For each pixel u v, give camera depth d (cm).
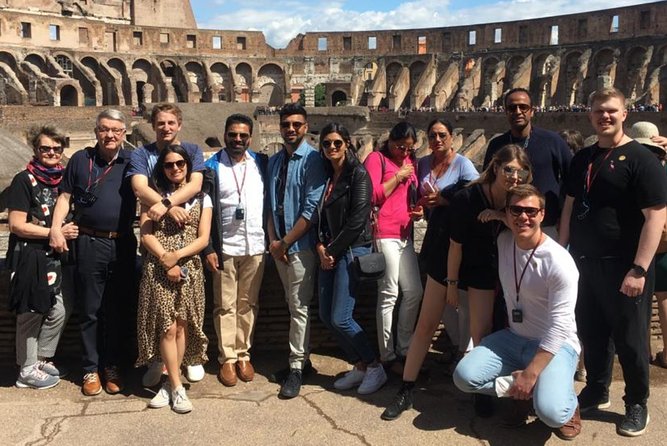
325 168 666
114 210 662
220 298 688
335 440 568
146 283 623
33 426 586
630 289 559
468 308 694
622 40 5103
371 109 5678
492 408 620
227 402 643
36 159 676
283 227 678
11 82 4756
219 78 6431
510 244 575
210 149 3744
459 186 677
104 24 5766
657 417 611
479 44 6078
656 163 567
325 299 671
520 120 692
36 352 670
